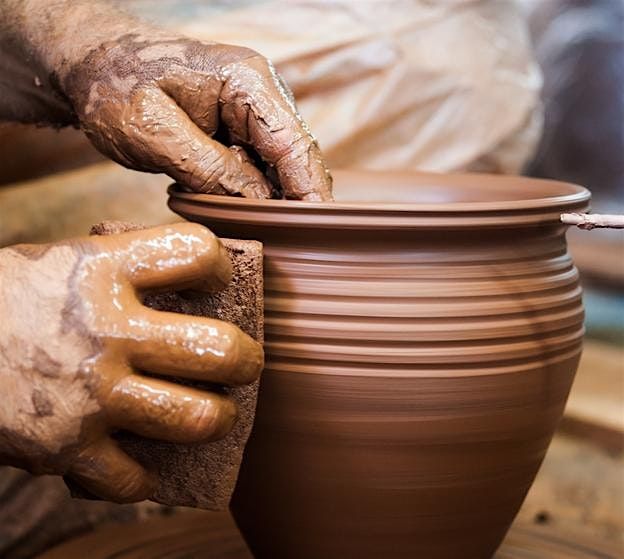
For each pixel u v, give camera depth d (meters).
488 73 2.02
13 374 0.94
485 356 1.02
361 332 1.00
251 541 1.19
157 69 1.13
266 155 1.12
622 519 1.71
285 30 1.90
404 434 1.02
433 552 1.10
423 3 2.00
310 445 1.05
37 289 0.94
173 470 1.04
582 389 2.26
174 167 1.11
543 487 1.87
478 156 2.01
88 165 1.76
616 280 3.57
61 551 1.33
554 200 1.05
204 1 1.92
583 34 4.45
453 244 1.01
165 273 0.94
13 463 0.99
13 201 1.66
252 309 0.99
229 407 0.96
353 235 1.00
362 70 1.91
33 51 1.27
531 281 1.06
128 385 0.93
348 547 1.09
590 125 4.59
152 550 1.33
